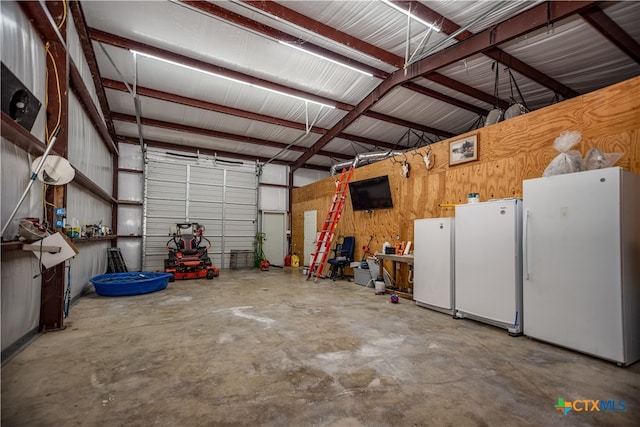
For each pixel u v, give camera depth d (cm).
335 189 767
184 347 265
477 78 491
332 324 335
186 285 593
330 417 163
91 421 158
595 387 198
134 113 646
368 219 641
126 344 271
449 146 475
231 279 676
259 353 251
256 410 169
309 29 384
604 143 306
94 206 544
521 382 204
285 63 480
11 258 241
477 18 342
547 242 277
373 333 305
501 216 317
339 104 602
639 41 385
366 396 185
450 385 199
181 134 760
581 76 465
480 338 292
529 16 340
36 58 267
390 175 588
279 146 848
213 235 889
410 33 407
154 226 808
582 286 253
